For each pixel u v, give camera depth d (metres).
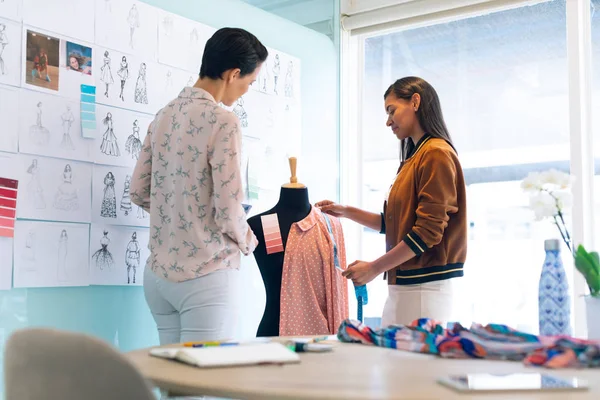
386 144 4.43
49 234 2.75
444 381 1.06
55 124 2.79
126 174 3.06
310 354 1.44
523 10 3.97
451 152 2.58
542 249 3.81
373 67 4.52
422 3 4.20
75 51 2.88
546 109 3.85
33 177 2.71
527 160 3.89
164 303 2.62
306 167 4.12
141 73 3.15
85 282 2.87
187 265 2.47
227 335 2.53
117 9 3.06
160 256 2.55
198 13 3.48
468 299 3.99
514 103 3.96
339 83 4.45
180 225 2.50
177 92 3.33
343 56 4.50
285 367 1.24
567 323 1.85
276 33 3.98
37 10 2.76
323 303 3.00
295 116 4.04
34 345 0.95
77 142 2.87
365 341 1.62
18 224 2.65
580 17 3.76
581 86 3.74
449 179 2.51
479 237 3.98
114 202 3.00
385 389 1.01
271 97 3.88
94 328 2.91
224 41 2.58
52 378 0.93
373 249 4.43
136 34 3.14
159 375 1.14
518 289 3.87
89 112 2.91
